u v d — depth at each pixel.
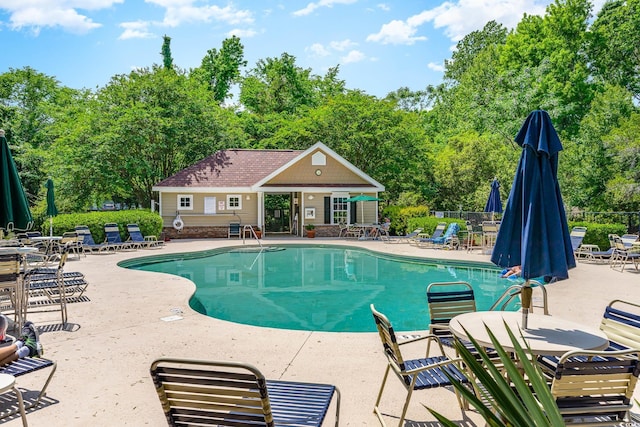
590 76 36.88
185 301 9.16
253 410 2.67
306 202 26.75
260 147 37.53
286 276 14.70
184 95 30.12
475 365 1.77
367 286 13.02
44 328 7.14
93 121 27.19
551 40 36.59
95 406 4.36
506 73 32.62
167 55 44.16
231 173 27.23
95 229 20.19
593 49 36.78
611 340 4.68
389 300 11.23
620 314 4.66
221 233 26.22
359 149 32.66
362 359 5.72
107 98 28.91
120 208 38.00
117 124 26.58
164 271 15.60
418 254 17.59
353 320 9.37
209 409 2.75
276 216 35.00
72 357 5.79
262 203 26.19
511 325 4.39
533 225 4.26
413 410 4.30
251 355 5.88
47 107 35.81
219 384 2.67
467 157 29.88
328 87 43.53
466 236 20.45
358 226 24.97
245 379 2.62
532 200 4.30
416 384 3.76
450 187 30.78
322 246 22.16
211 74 48.53
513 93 30.06
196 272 15.42
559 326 4.37
